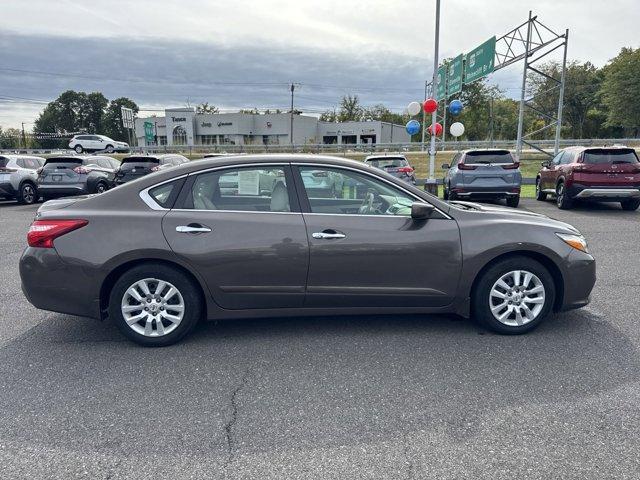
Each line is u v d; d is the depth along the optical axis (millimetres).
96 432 2754
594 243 8078
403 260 3936
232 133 67375
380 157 15281
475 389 3211
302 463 2467
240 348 3914
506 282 4098
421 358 3695
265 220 3875
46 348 3949
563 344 3932
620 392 3143
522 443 2609
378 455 2525
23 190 15477
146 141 69375
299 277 3904
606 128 69375
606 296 5184
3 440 2678
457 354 3760
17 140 91875
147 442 2654
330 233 3873
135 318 3891
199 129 68250
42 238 3783
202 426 2805
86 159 16000
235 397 3137
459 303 4094
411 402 3055
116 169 17531
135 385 3309
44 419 2891
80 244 3758
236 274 3857
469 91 65500
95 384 3326
